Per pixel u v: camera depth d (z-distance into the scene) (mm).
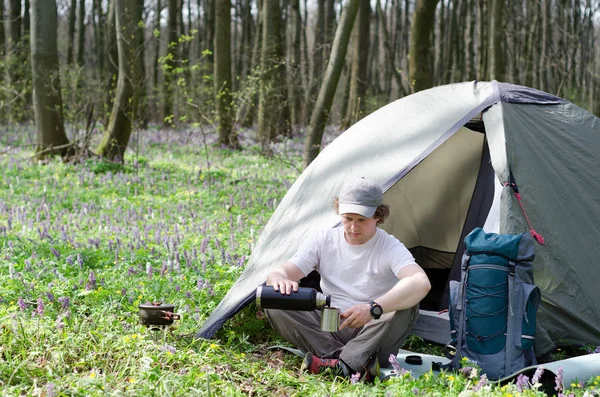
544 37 24219
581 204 5477
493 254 4453
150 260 6969
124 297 5543
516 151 5320
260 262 5477
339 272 4605
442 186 6770
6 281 5867
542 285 5059
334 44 11680
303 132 23641
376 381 4059
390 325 4270
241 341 4785
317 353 4531
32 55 14836
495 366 4340
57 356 4090
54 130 14836
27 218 9305
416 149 5438
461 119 5508
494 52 17688
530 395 3760
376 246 4535
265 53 20000
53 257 6992
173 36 25938
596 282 5273
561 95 21266
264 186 12477
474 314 4426
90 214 9820
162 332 4691
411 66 16188
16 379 3820
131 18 14695
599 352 4777
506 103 5680
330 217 5273
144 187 12281
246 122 24969
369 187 4402
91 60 34812
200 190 11883
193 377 3902
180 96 24219
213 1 31500
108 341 4414
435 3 15844
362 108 23328
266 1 19922
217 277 6367
